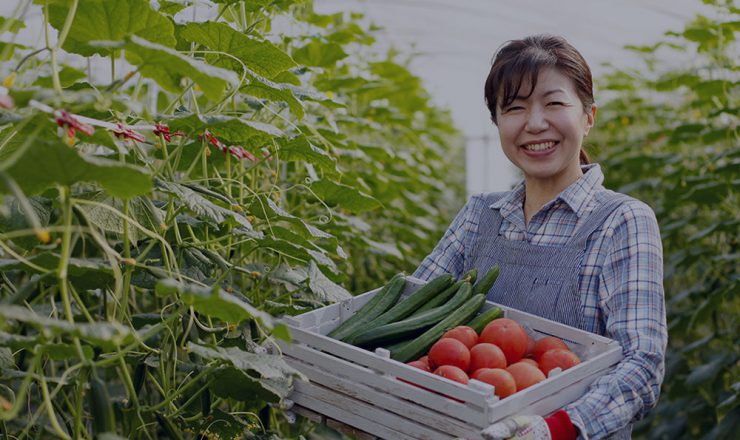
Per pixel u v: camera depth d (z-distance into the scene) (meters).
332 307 2.27
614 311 2.14
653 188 5.66
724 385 4.14
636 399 1.93
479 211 2.64
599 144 7.41
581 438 1.80
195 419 2.13
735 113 4.48
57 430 1.54
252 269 2.52
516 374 1.90
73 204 1.59
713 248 4.48
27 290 1.60
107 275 1.97
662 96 7.34
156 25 1.82
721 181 4.25
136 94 2.19
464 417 1.72
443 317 2.17
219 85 1.58
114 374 2.93
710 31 4.82
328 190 2.60
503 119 2.34
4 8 3.91
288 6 2.90
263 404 2.39
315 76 3.62
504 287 2.39
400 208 4.66
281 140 2.27
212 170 2.89
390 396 1.86
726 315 4.74
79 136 1.77
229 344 2.12
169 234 2.33
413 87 5.50
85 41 1.92
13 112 1.69
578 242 2.27
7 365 1.89
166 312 2.65
